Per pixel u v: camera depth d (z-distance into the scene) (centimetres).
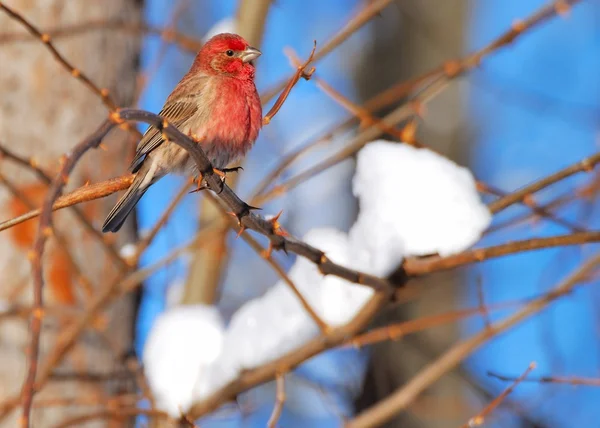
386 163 975
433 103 1814
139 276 1055
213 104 1026
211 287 1177
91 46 1170
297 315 1102
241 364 1077
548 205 1047
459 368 1472
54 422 1088
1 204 1121
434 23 1859
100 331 1079
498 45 1079
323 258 874
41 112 1140
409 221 943
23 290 1112
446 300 1639
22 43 1144
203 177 762
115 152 1171
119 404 1105
